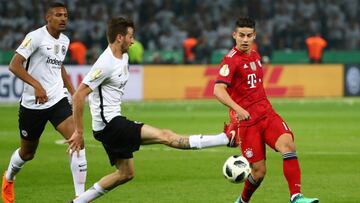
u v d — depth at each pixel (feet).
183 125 211.61
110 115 89.81
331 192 111.55
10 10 360.69
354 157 150.61
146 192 111.96
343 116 241.76
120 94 90.94
